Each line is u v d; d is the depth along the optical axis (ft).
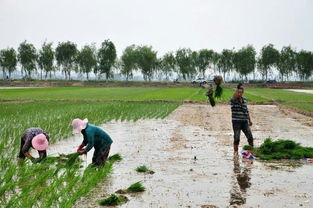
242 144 60.90
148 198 33.45
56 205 30.55
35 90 252.83
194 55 427.74
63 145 58.59
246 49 407.03
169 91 248.93
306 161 48.85
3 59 407.44
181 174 41.81
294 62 409.90
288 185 37.73
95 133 41.52
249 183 38.40
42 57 412.16
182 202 32.48
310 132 75.61
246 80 411.13
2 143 52.34
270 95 211.61
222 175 41.42
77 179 34.86
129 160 48.65
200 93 222.69
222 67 423.64
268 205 31.81
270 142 53.52
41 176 35.81
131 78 441.68
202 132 74.84
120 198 32.73
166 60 433.89
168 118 100.48
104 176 39.40
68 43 413.59
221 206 31.53
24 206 28.96
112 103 140.67
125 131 75.46
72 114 95.66
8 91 235.40
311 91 280.51
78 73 434.30
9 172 36.32
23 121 81.10
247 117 52.90
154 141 63.67
